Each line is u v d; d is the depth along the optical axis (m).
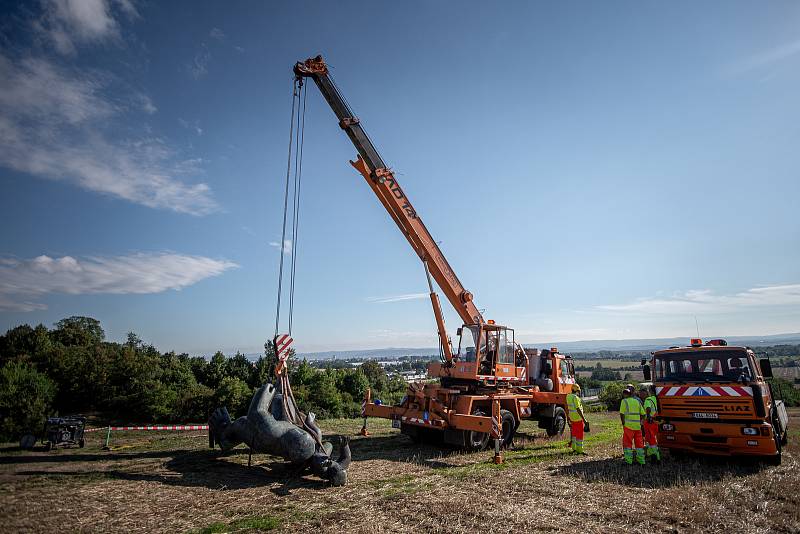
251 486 7.76
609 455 10.62
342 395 31.36
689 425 9.27
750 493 7.29
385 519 6.12
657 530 5.80
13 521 5.81
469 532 5.69
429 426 11.58
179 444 12.13
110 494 7.11
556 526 5.89
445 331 12.53
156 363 30.77
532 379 15.09
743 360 9.62
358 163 11.84
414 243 12.51
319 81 11.16
